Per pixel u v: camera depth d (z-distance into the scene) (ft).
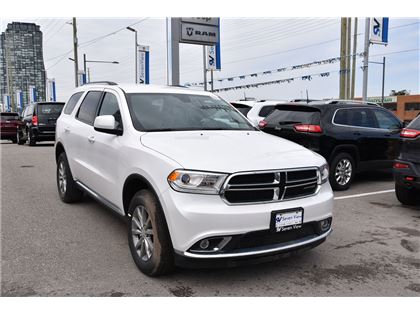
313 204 12.17
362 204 22.33
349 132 25.36
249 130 16.02
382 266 13.69
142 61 81.76
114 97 16.28
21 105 188.44
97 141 16.06
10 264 13.26
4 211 19.69
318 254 14.67
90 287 11.73
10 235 16.16
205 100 17.30
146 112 14.99
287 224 11.55
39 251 14.46
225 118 16.43
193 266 10.95
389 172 33.83
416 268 13.56
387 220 19.19
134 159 12.94
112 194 14.73
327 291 11.82
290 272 13.05
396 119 29.07
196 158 11.50
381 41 56.24
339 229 17.72
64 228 17.12
